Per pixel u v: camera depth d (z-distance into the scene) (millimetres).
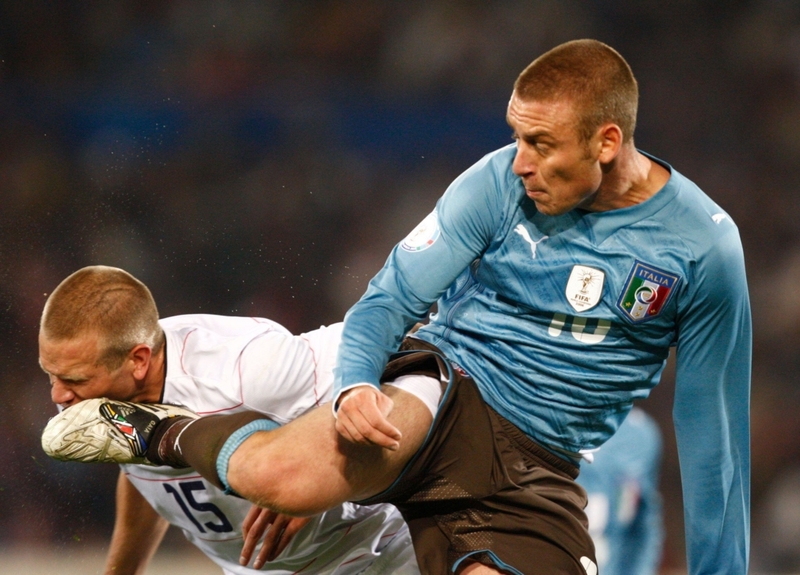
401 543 11891
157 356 10031
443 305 10438
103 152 34375
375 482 9352
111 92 35406
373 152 36812
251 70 36656
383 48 37812
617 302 9375
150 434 9453
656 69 38500
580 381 9664
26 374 22656
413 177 36625
